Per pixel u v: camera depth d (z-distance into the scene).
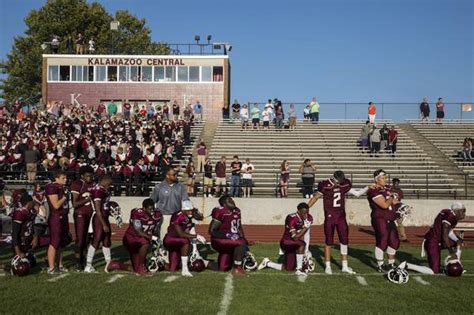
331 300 8.12
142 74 37.91
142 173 21.88
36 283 9.19
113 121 29.89
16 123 30.72
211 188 21.97
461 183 24.56
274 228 19.50
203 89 37.62
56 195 10.23
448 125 32.59
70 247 13.88
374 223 10.77
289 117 31.84
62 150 24.25
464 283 9.50
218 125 32.75
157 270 10.50
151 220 10.24
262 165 26.36
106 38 57.81
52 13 56.69
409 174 25.28
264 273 10.42
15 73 55.69
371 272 10.66
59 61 38.09
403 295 8.51
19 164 23.78
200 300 8.01
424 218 20.47
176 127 29.00
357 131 31.41
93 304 7.70
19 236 9.94
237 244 10.31
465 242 15.89
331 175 25.17
